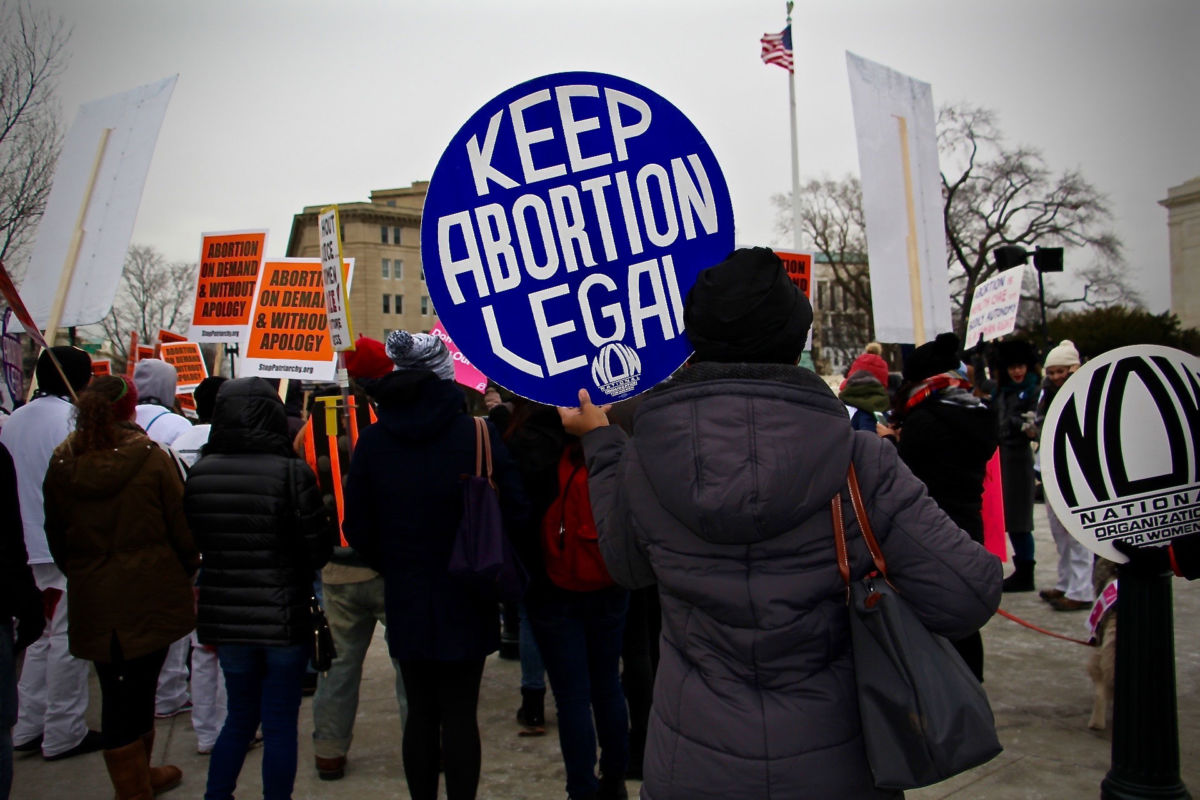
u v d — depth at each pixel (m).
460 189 2.13
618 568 1.92
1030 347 6.59
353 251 67.81
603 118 2.22
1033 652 5.19
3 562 2.82
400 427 2.84
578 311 2.21
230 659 3.07
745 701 1.62
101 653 3.14
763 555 1.62
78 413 3.26
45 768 3.92
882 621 1.56
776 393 1.61
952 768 1.53
